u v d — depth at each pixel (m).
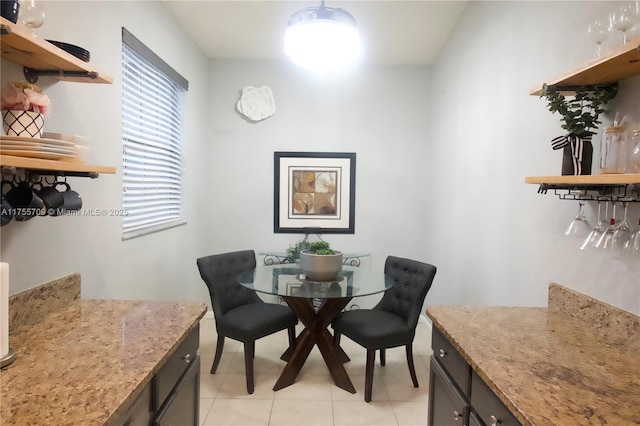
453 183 3.04
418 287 2.45
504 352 1.22
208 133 3.72
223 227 3.79
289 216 3.79
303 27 1.83
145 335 1.29
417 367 2.75
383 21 2.91
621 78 1.31
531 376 1.05
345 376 2.42
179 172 3.16
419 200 3.81
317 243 2.65
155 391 1.17
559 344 1.28
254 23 2.96
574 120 1.37
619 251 1.32
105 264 1.96
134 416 1.04
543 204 1.77
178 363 1.37
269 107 3.71
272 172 3.76
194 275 3.45
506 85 2.14
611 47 1.37
